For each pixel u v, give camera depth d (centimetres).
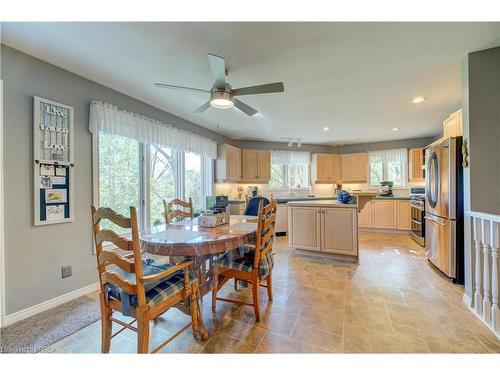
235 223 229
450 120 292
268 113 371
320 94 294
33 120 204
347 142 614
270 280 227
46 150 213
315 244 358
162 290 146
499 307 173
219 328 183
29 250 202
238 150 529
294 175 635
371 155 613
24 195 199
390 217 537
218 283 209
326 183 639
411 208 489
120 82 258
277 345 162
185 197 416
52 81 219
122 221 128
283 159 607
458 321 188
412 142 569
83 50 197
